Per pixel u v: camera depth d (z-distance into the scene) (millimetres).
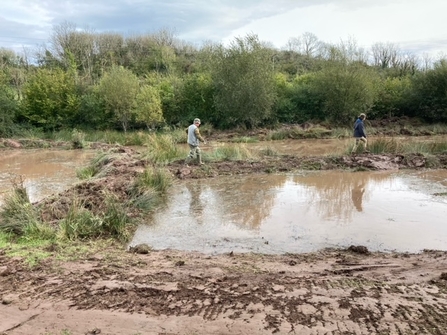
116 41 56688
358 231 7531
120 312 4445
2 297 4906
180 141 26125
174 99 33156
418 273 5387
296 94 33594
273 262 6145
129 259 6352
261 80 29734
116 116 31828
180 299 4730
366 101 30875
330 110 31734
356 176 12672
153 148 17062
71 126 32531
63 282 5352
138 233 7863
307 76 36656
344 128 29422
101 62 50156
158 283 5246
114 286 5141
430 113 31781
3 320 4328
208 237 7535
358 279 5195
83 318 4324
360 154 15367
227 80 30531
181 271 5758
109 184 10375
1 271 5742
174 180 12773
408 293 4637
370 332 3834
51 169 16281
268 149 17047
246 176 13219
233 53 30328
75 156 20312
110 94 30812
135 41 58219
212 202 10039
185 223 8406
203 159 15500
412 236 7188
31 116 32094
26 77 40750
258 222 8297
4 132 29344
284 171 13812
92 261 6246
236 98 29734
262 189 11281
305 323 4039
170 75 37781
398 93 33688
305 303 4473
